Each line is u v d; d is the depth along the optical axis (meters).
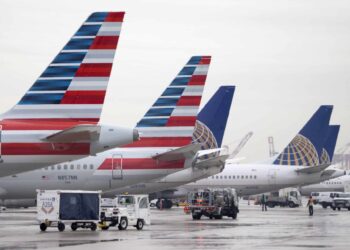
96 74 103.56
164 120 157.25
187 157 152.00
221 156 180.25
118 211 123.19
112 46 104.19
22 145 100.38
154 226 135.00
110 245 88.06
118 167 149.25
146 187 178.62
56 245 88.00
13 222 147.38
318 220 165.00
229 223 147.88
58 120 102.69
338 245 88.50
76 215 119.62
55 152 101.00
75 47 103.56
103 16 104.19
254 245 88.31
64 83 103.19
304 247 85.31
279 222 153.38
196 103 159.12
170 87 159.38
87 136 99.12
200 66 160.75
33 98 102.75
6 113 102.25
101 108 103.50
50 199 119.12
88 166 148.12
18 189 145.25
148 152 152.88
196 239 98.94
